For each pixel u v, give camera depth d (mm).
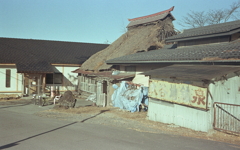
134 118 11938
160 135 8391
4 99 20516
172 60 11867
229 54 9719
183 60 11273
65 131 8852
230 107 9031
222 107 8891
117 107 15312
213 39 13891
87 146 6805
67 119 11742
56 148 6594
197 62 10734
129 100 14125
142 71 15438
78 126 9883
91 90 20906
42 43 28766
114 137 7957
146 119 11602
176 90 9992
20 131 8812
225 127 8852
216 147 6922
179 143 7297
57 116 12695
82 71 22062
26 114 13406
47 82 24297
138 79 15727
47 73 22984
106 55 21922
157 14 22297
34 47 27125
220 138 8094
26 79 22922
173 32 20844
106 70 19047
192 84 9289
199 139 7871
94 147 6711
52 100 20031
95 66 20672
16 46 26156
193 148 6770
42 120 11367
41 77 23266
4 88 22312
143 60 13719
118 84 16359
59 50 27859
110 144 7039
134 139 7719
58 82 24797
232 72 9141
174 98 10070
